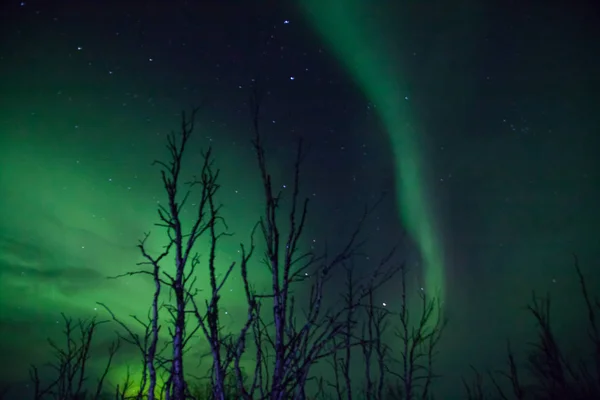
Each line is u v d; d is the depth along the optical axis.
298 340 2.70
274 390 2.54
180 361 2.66
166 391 2.62
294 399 2.64
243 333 2.72
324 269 2.96
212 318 2.72
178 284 2.78
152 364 2.68
